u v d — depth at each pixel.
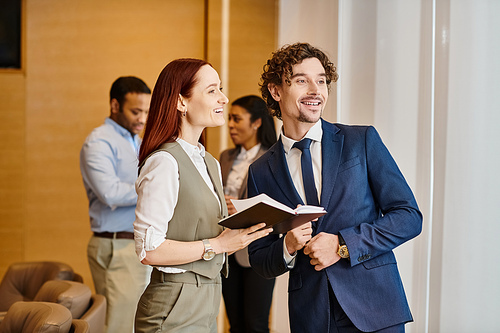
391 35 3.18
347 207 2.39
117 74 6.62
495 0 3.02
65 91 6.59
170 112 2.31
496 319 3.04
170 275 2.23
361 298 2.36
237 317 4.18
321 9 3.33
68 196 6.61
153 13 6.62
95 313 3.09
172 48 6.62
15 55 6.56
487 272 3.04
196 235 2.27
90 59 6.60
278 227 2.32
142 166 2.28
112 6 6.60
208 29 6.49
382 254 2.42
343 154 2.45
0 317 3.31
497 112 3.02
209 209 2.29
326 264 2.35
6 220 6.56
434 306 3.15
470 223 3.06
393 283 2.39
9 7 6.54
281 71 2.46
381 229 2.32
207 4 6.55
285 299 3.70
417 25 3.14
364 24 3.23
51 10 6.57
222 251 2.23
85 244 6.62
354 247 2.30
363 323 2.33
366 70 3.23
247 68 6.45
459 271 3.09
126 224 4.23
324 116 3.27
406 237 2.35
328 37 3.29
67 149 6.60
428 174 3.11
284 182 2.50
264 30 6.45
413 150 3.15
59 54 6.58
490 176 3.03
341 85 3.24
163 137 2.30
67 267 3.97
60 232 6.61
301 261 2.47
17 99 6.56
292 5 3.44
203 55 6.63
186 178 2.26
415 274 3.13
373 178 2.43
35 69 6.57
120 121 4.39
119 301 4.17
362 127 2.50
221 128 6.33
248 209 2.05
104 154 4.21
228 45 6.45
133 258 4.21
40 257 6.59
